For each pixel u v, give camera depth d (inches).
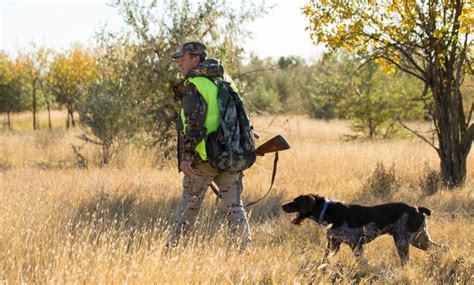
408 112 946.7
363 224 235.8
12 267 180.1
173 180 401.7
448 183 427.5
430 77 454.6
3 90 1470.2
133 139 575.8
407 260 231.3
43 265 193.0
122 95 571.5
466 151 461.4
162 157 558.3
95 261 182.7
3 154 663.1
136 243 221.9
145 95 566.3
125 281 167.9
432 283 199.8
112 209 300.2
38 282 175.0
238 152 214.2
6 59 1462.8
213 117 213.3
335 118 1502.2
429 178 428.5
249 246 223.0
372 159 561.0
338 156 567.8
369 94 934.4
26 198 282.7
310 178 451.2
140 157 557.3
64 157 655.8
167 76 555.2
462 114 464.4
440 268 219.1
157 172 454.9
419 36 441.1
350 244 236.5
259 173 476.7
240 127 217.3
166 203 320.5
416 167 507.2
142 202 317.7
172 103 558.3
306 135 998.4
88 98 585.6
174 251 202.4
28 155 677.3
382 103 919.7
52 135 885.8
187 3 558.3
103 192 313.7
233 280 186.1
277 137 230.7
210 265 186.2
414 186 457.1
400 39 438.6
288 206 243.9
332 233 239.6
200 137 210.8
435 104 463.8
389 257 241.9
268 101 1541.6
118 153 567.8
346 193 398.9
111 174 421.4
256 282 184.7
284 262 209.5
